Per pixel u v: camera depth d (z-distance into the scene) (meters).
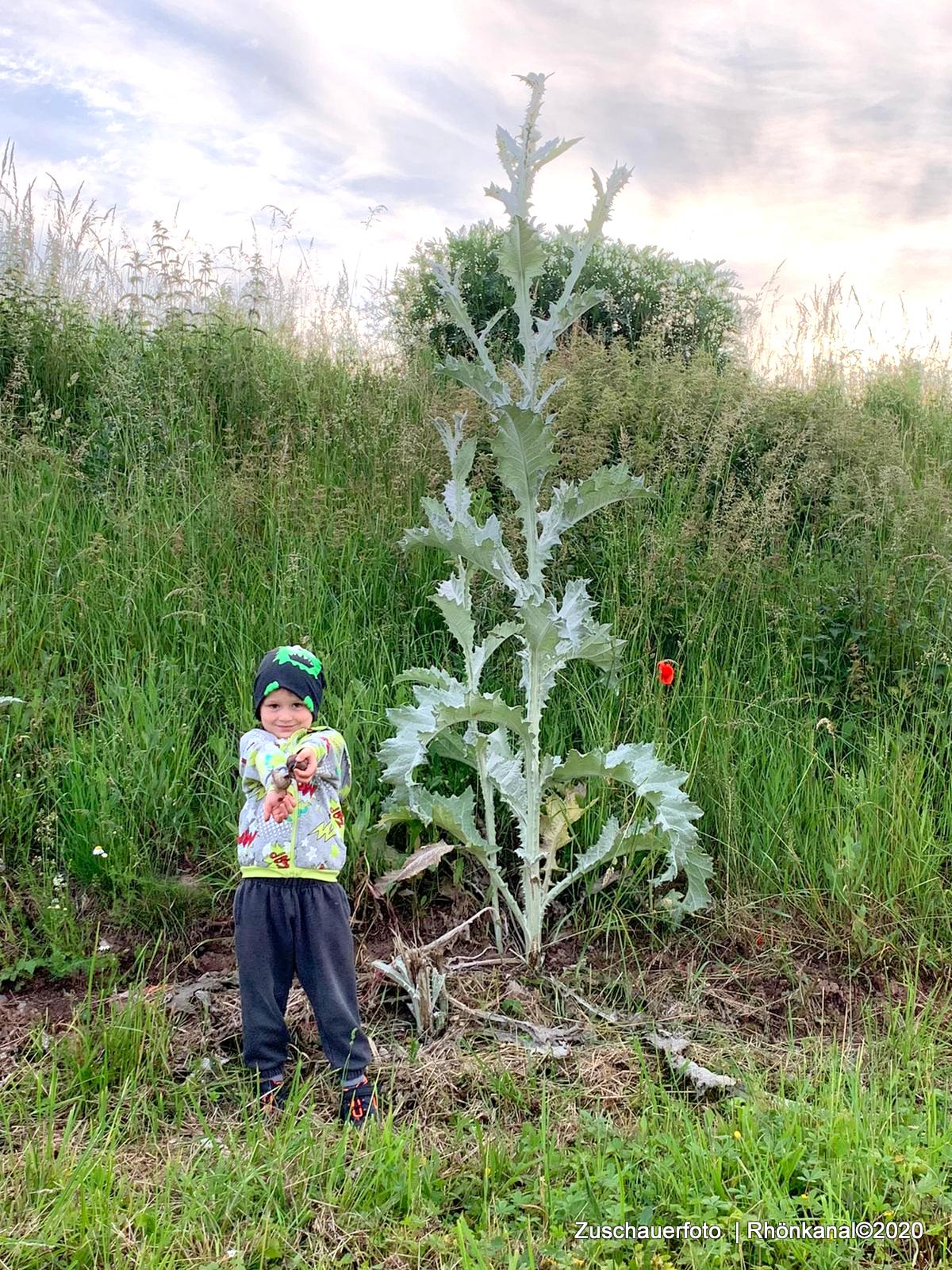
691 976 4.29
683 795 4.36
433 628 5.96
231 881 4.45
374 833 4.53
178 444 7.26
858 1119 3.22
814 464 7.18
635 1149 3.10
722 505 6.79
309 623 5.60
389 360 9.25
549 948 4.50
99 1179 2.86
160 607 5.71
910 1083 3.67
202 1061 3.57
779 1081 3.63
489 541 4.19
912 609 6.02
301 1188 2.93
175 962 4.23
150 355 8.08
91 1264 2.64
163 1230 2.71
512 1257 2.66
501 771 4.48
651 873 4.66
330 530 6.32
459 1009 3.96
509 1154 3.14
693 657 5.74
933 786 5.29
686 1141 3.14
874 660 5.80
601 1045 3.81
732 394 7.86
